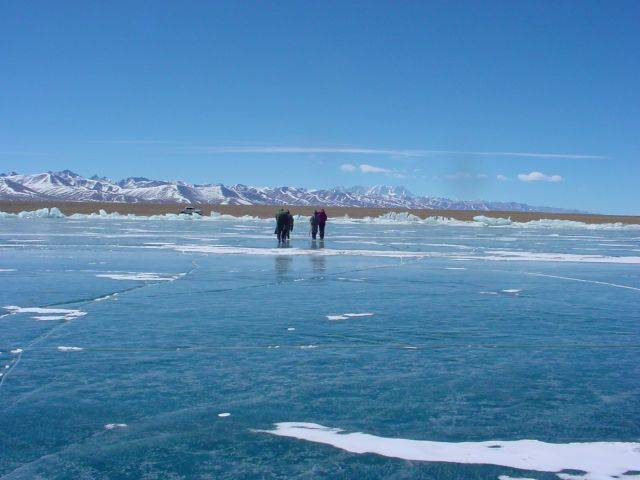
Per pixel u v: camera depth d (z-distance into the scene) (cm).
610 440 558
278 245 2958
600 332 993
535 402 655
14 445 543
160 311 1135
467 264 2138
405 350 866
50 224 5397
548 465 507
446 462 513
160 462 512
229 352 845
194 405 638
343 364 791
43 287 1430
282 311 1145
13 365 774
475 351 865
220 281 1568
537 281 1656
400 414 618
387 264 2080
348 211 11625
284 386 701
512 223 7169
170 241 3209
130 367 769
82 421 595
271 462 513
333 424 592
